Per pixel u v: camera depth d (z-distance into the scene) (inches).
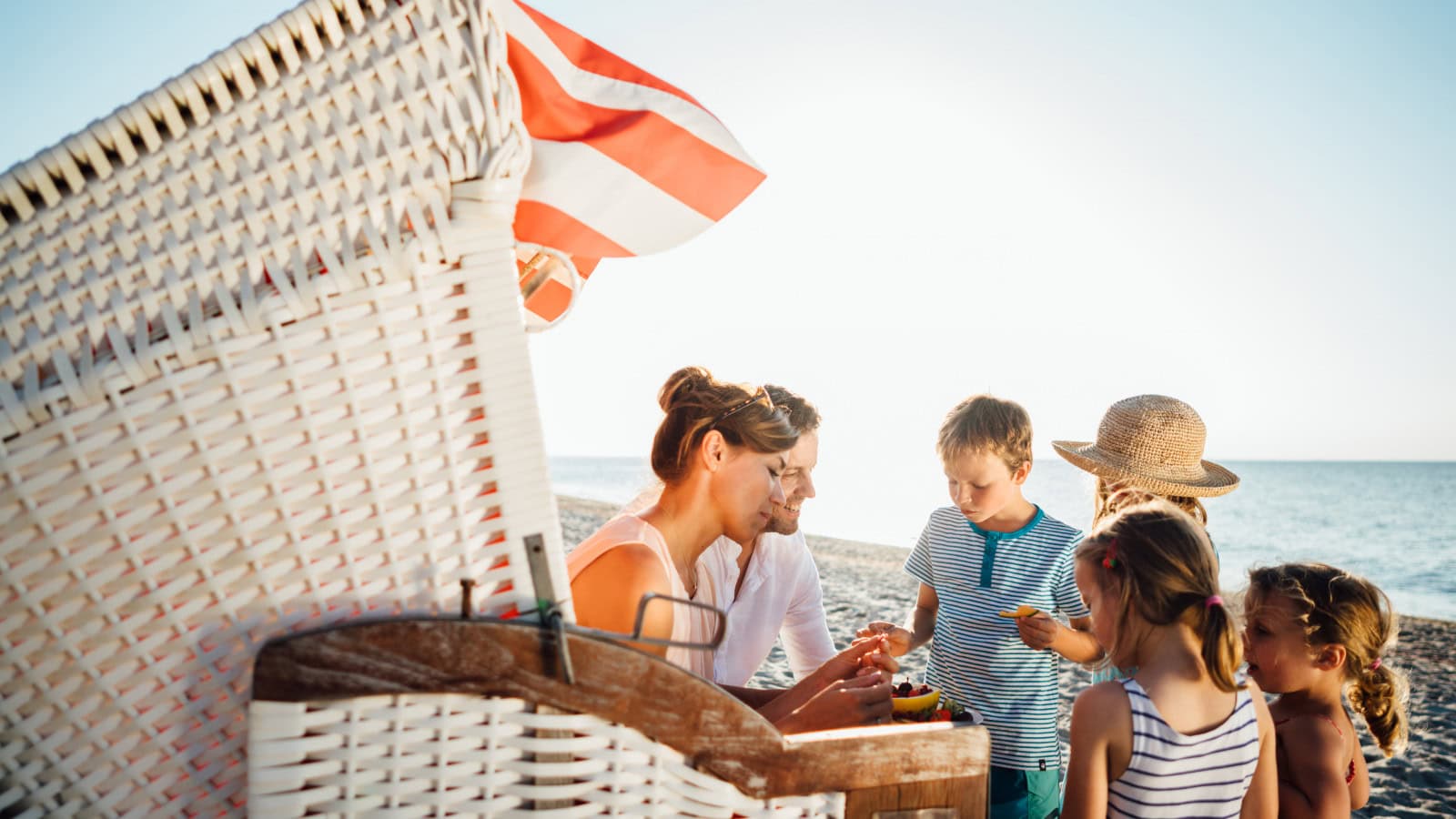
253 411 37.4
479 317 39.3
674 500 73.7
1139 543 75.1
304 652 36.5
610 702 39.8
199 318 36.7
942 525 117.8
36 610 36.0
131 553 36.6
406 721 37.9
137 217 37.3
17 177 35.7
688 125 48.6
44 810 36.9
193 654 37.6
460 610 39.4
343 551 38.7
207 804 38.8
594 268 62.3
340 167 38.3
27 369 35.7
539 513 40.2
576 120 47.9
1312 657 87.1
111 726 37.3
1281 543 1391.5
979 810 47.7
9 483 35.6
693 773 41.9
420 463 39.1
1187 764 70.4
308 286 37.3
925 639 124.0
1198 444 122.4
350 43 38.8
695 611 74.5
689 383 76.0
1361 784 90.0
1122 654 76.4
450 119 38.9
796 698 72.9
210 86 37.6
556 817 39.4
